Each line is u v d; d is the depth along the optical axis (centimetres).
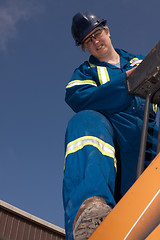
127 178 178
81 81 204
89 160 132
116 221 96
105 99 176
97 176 126
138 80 159
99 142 147
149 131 188
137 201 95
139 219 91
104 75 205
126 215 95
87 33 215
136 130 179
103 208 107
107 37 218
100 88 175
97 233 99
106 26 219
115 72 207
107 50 217
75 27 221
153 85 148
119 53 227
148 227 88
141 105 184
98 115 167
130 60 219
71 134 150
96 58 222
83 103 183
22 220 936
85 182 123
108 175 137
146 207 92
